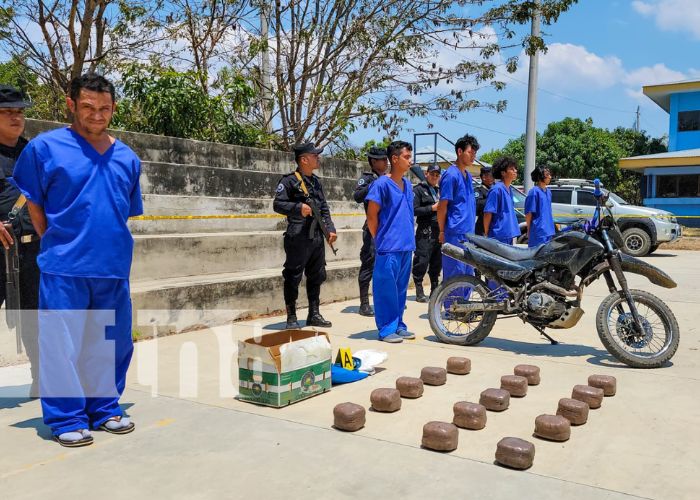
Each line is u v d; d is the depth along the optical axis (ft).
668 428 11.57
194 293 19.90
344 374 14.39
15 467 9.66
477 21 37.14
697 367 15.87
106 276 10.89
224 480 9.23
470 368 15.49
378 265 18.53
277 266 26.25
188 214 25.50
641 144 109.70
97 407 11.37
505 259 17.70
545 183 24.84
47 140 10.63
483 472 9.58
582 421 11.71
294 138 39.91
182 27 35.81
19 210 12.45
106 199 10.87
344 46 38.22
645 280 32.78
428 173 26.16
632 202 105.19
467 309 17.97
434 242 26.40
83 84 10.54
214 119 32.42
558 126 101.40
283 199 19.66
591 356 17.07
